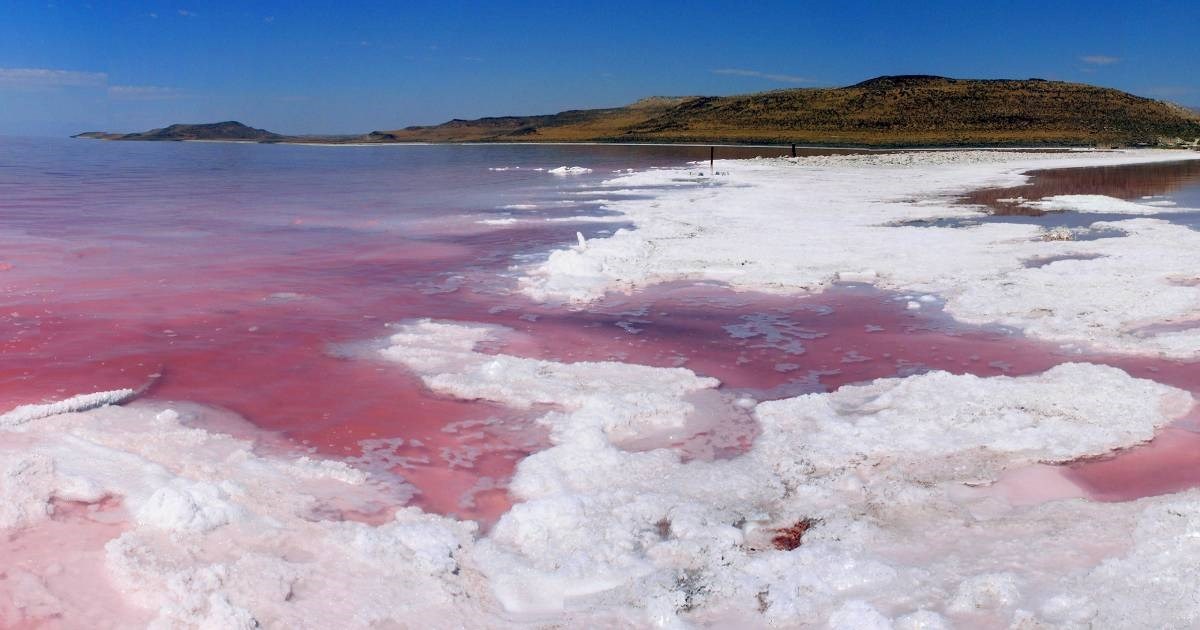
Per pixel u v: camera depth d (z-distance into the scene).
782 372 6.73
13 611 3.26
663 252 11.65
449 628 3.36
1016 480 4.64
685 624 3.38
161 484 4.33
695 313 8.62
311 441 5.21
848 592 3.53
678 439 5.35
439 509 4.43
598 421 5.43
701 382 6.36
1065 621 3.18
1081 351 7.09
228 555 3.72
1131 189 22.62
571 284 9.76
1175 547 3.63
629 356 7.12
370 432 5.38
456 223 15.88
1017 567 3.62
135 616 3.29
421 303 9.02
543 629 3.36
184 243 13.02
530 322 8.22
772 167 32.41
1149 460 4.87
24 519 3.92
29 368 6.46
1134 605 3.23
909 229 13.90
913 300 9.00
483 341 7.48
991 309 8.41
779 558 3.81
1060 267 10.16
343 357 6.93
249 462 4.76
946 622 3.22
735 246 12.14
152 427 5.21
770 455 5.01
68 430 5.03
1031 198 19.62
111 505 4.12
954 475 4.70
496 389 6.08
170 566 3.57
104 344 7.17
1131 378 6.11
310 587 3.54
